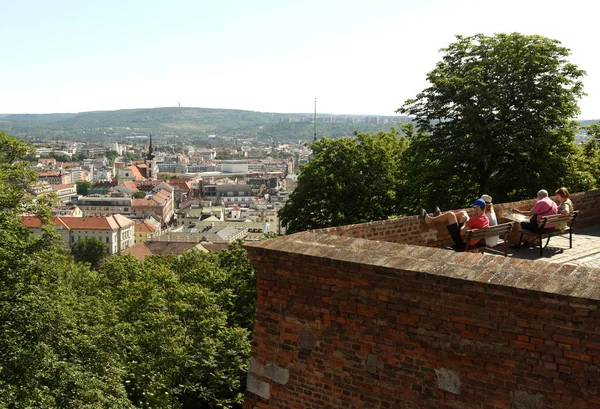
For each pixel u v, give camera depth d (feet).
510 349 24.58
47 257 110.22
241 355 137.18
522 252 42.63
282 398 31.73
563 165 106.42
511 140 105.40
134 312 142.10
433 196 113.80
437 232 43.04
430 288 26.40
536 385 24.02
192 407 136.77
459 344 25.88
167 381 119.24
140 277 164.55
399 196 144.97
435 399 26.63
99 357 97.76
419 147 116.98
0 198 114.83
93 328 102.73
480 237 37.24
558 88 108.06
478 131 106.93
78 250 523.29
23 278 97.96
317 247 30.53
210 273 157.38
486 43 116.57
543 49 110.52
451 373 26.13
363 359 28.76
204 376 134.51
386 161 149.18
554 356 23.56
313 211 147.43
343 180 144.87
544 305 23.52
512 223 38.86
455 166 111.45
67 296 113.70
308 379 30.71
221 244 513.04
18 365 83.51
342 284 29.22
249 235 646.74
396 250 28.68
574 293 22.70
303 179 149.79
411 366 27.27
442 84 112.98
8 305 90.94
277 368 31.89
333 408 29.84
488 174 110.52
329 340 29.91
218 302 149.48
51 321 93.45
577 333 22.95
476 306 25.27
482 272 25.29
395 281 27.40
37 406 78.59
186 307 136.87
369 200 145.07
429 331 26.68
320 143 154.10
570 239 44.50
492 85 108.78
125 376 114.42
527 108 109.09
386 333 27.99
